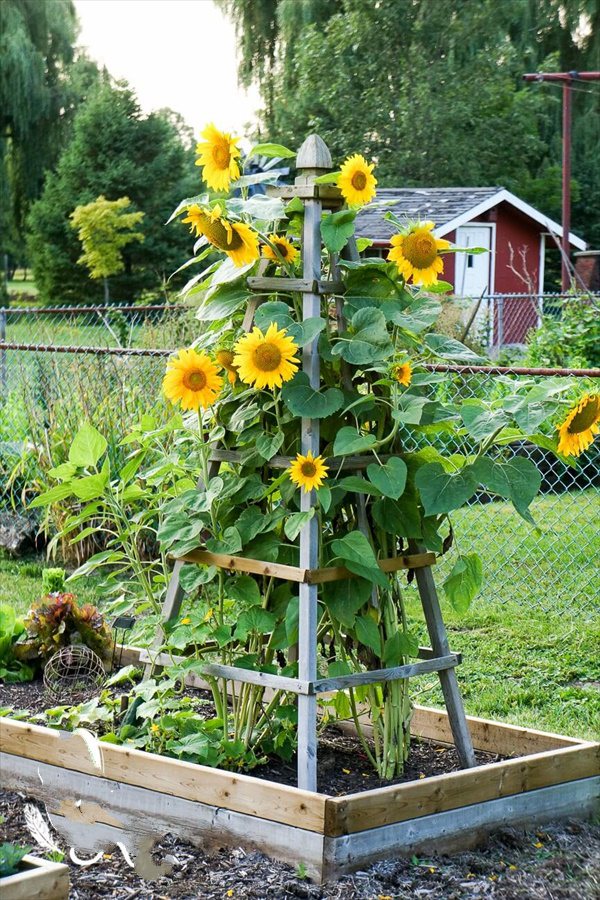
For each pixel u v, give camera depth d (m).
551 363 12.18
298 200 3.39
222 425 3.51
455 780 3.06
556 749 3.49
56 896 2.45
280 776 3.40
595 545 7.50
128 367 7.40
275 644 3.40
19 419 8.43
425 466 3.20
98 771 3.27
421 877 2.87
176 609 3.62
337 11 34.31
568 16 34.38
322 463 3.22
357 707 3.89
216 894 2.76
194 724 3.52
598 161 33.00
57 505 6.93
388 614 3.42
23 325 13.43
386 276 3.38
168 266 37.19
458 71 31.08
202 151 3.28
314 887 2.79
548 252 29.91
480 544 7.56
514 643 5.64
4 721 3.50
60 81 42.31
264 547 3.38
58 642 4.49
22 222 42.12
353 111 31.06
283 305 3.30
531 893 2.81
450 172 30.70
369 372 3.43
